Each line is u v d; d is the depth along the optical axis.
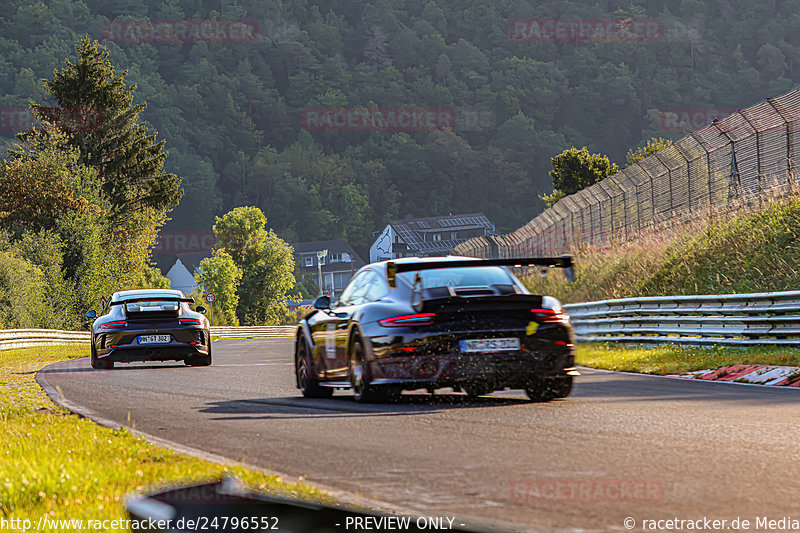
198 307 69.25
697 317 62.62
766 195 87.31
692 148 101.00
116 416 32.31
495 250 166.38
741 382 40.50
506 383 31.97
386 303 32.91
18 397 41.94
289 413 31.02
